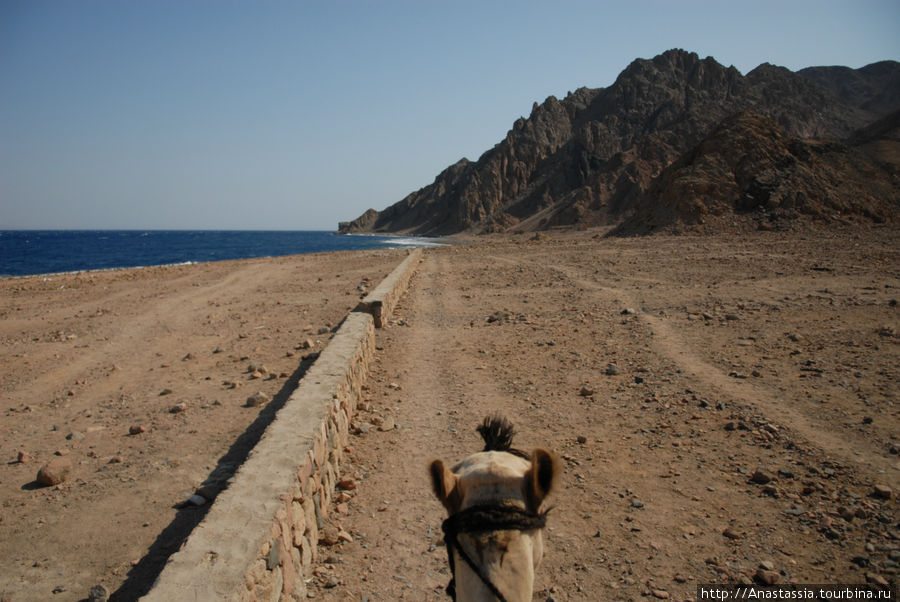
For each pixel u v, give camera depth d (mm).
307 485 5152
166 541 5402
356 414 8531
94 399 10047
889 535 4914
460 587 2484
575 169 152750
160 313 19375
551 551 5070
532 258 32688
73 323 18078
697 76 163875
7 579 4902
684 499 5797
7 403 10039
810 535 5039
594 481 6289
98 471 7008
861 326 11641
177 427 8344
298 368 11359
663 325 13102
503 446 3754
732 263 23312
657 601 4348
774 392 8422
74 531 5633
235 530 4012
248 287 26156
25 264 68938
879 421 7121
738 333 11883
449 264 32469
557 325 14039
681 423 7641
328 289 23922
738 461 6477
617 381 9562
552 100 190250
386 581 4754
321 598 4539
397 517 5766
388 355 12117
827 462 6242
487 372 10531
